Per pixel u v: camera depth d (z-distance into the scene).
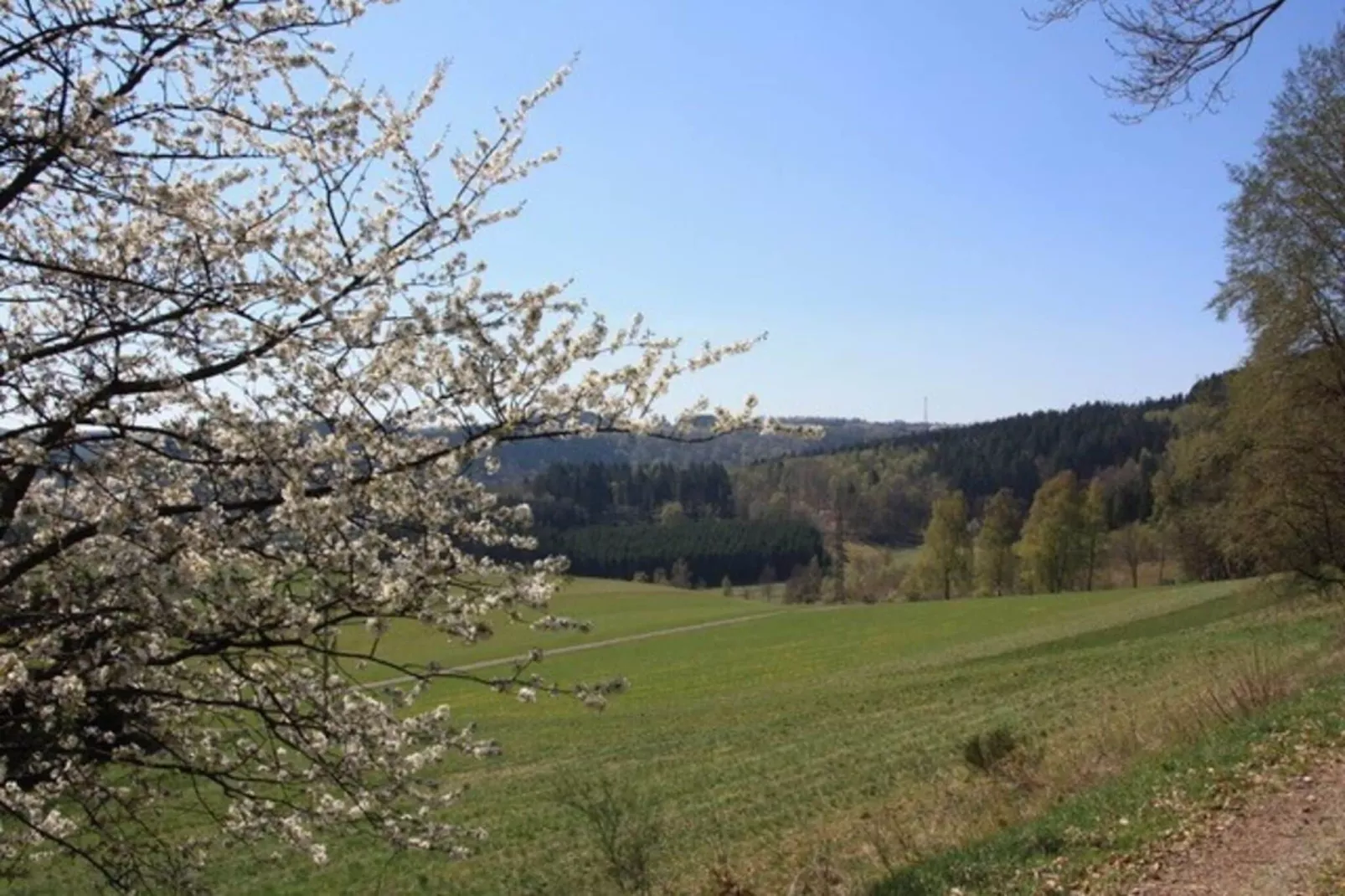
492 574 6.41
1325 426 28.78
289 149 6.41
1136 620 51.78
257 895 18.47
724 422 6.50
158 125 6.03
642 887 12.79
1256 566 33.03
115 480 5.83
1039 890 9.12
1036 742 23.36
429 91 6.91
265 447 5.75
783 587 105.19
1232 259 30.81
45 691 5.07
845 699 40.38
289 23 5.88
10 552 5.64
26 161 5.39
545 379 6.41
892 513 119.06
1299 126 28.28
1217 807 10.89
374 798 6.36
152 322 5.64
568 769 30.64
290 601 5.97
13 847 5.77
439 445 6.40
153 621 5.26
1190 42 5.50
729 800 23.39
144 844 6.40
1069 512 80.50
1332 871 8.53
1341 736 12.88
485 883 18.52
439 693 48.09
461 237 6.70
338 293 6.21
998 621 61.44
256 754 6.77
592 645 66.56
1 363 5.27
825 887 11.92
